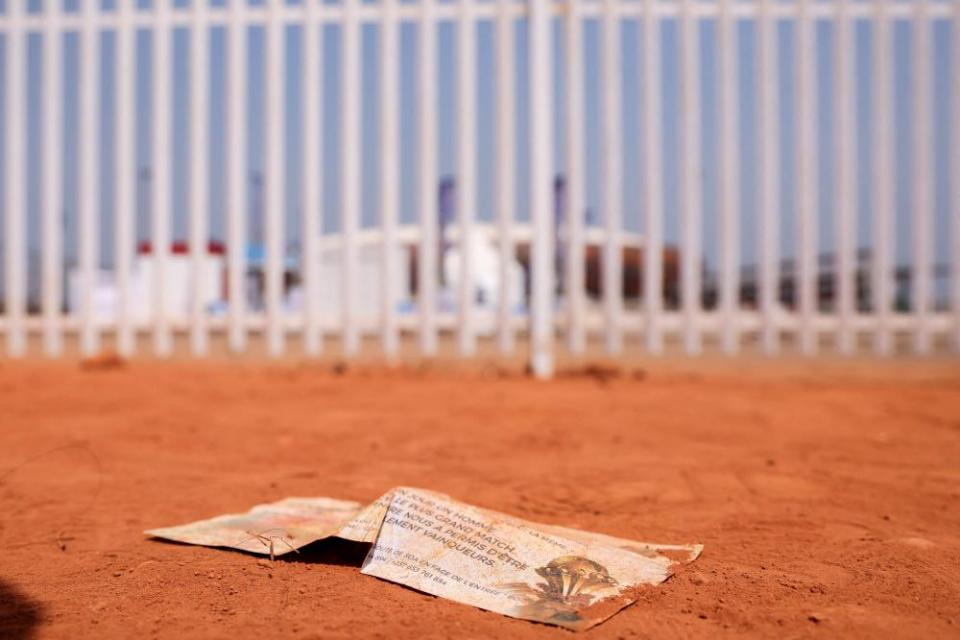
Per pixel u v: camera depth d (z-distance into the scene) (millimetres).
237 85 6859
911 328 6727
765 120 6656
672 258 14789
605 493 2746
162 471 3098
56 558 2051
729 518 2434
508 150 6734
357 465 3209
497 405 4812
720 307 6723
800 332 6727
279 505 2500
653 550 2059
